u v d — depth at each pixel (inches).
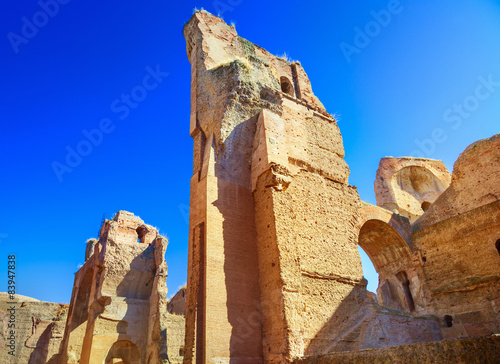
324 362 394.3
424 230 887.1
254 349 474.3
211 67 725.9
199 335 459.2
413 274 879.7
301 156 684.1
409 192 1304.1
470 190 910.4
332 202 685.3
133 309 1146.0
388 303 921.5
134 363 1091.9
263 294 510.0
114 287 1150.3
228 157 605.0
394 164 1315.2
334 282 594.9
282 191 568.4
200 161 616.7
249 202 586.2
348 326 565.0
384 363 334.6
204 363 437.1
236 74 655.8
